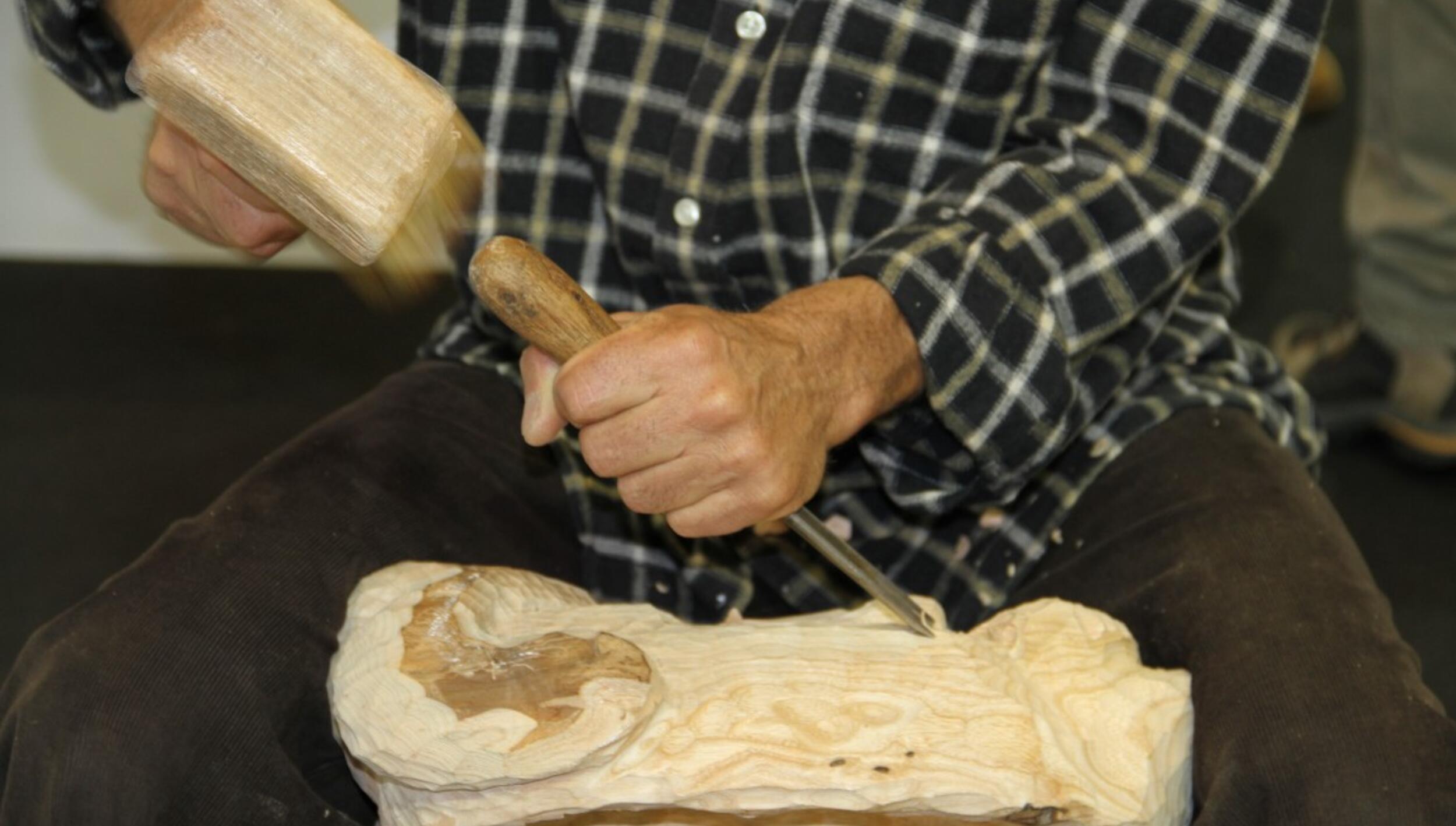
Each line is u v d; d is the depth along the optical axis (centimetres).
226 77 88
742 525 102
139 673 102
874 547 132
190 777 100
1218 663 108
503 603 109
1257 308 290
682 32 124
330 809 107
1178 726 106
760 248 127
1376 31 236
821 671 103
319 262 288
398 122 91
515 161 133
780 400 100
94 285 281
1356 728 100
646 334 95
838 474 131
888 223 126
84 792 98
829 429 105
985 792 95
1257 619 110
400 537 121
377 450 126
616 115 126
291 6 89
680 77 125
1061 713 104
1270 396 140
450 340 144
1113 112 122
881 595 106
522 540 131
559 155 133
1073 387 118
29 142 267
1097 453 130
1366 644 106
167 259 283
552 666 100
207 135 90
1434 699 104
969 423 114
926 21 120
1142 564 121
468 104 133
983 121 125
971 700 101
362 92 90
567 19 125
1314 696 102
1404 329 246
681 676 102
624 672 99
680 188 125
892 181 125
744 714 99
